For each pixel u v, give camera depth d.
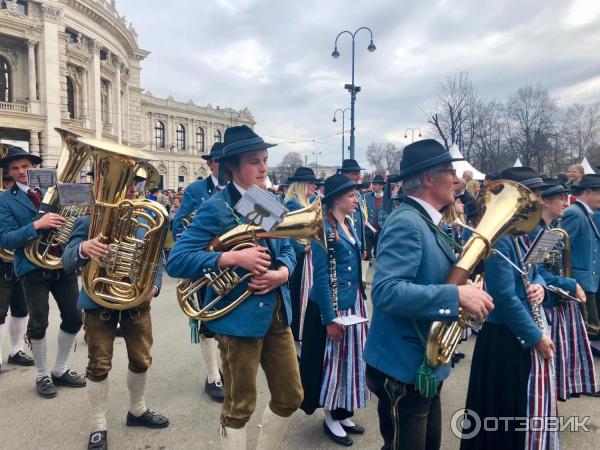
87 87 36.00
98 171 2.74
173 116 57.94
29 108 30.42
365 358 2.12
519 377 2.46
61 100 31.98
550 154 35.94
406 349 1.93
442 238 1.97
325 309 2.99
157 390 3.87
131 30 46.41
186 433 3.17
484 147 33.47
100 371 2.95
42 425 3.25
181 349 4.86
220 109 64.25
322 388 3.08
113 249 2.75
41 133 30.98
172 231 3.95
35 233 3.49
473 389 2.61
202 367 4.37
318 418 3.45
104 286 2.88
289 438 3.14
